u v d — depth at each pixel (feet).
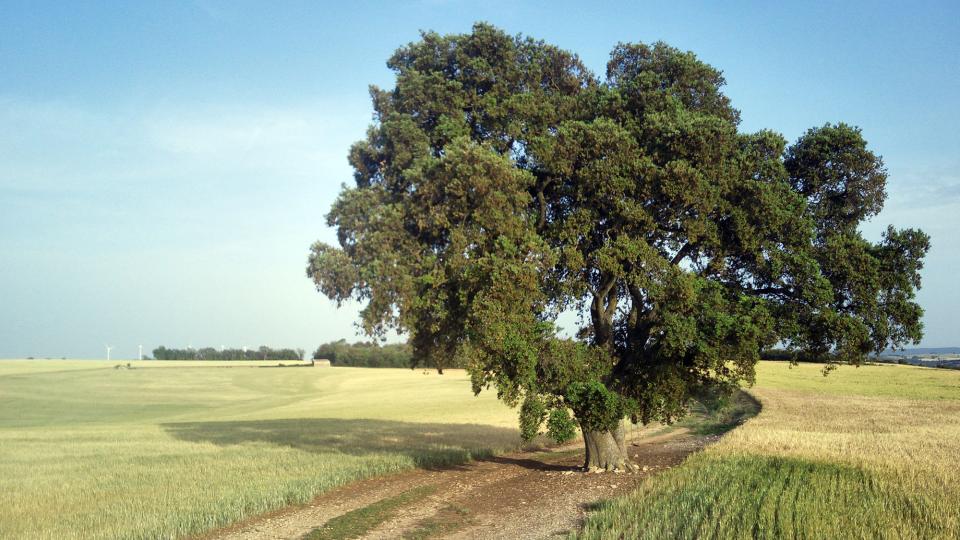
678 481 55.21
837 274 65.67
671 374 68.64
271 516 51.93
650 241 69.41
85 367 381.60
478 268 59.62
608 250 63.41
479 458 89.20
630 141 62.69
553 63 73.00
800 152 68.90
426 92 67.10
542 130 67.15
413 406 187.21
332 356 469.98
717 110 73.36
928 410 126.93
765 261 65.87
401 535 46.11
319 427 133.49
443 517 51.75
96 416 203.21
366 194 63.57
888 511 43.34
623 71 73.26
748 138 67.26
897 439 81.82
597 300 72.54
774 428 98.02
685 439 105.60
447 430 123.85
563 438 65.10
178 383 309.42
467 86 69.46
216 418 180.14
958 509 43.11
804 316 66.03
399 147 65.00
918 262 66.03
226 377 337.11
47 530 46.70
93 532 45.91
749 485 52.54
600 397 65.36
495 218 59.36
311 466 73.51
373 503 56.75
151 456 87.97
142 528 46.29
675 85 71.10
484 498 59.57
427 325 66.23
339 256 61.05
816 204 69.97
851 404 140.36
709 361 65.26
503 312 59.41
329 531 47.06
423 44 69.92
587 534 40.09
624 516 44.57
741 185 64.69
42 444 108.27
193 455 87.76
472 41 68.13
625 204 62.49
